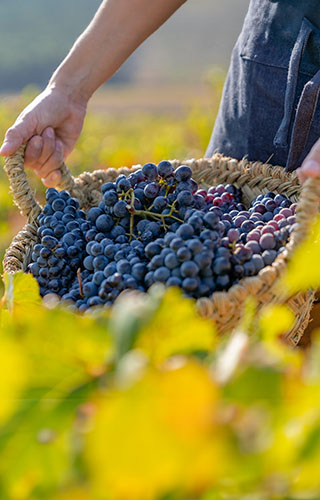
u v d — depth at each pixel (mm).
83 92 2045
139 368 543
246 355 590
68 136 2047
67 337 621
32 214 1741
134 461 502
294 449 553
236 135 2000
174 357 638
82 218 1648
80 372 621
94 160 6305
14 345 595
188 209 1419
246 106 1905
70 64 2018
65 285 1485
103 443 502
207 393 531
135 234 1509
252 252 1301
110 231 1508
